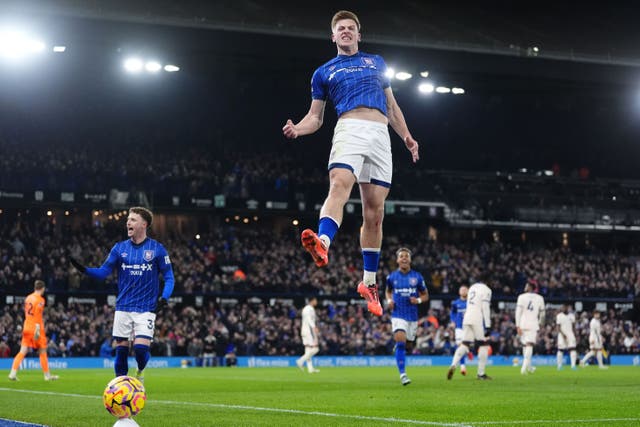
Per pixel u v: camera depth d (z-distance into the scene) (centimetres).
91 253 4344
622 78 4731
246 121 5541
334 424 840
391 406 1113
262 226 5316
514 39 4703
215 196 4747
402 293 1769
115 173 4572
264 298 4475
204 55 4244
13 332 3697
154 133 5275
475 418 929
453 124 5847
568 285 5062
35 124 4891
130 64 4122
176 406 1122
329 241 635
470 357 2844
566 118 6047
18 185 4328
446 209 5194
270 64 4503
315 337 2869
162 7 4044
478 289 2000
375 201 693
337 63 712
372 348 4281
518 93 5281
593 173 6091
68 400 1268
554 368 3256
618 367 3469
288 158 5450
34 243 4269
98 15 3819
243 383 1950
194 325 4041
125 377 639
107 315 3969
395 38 4350
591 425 848
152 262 1104
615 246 5841
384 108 702
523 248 5634
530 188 5544
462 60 4475
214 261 4634
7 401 1245
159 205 4625
